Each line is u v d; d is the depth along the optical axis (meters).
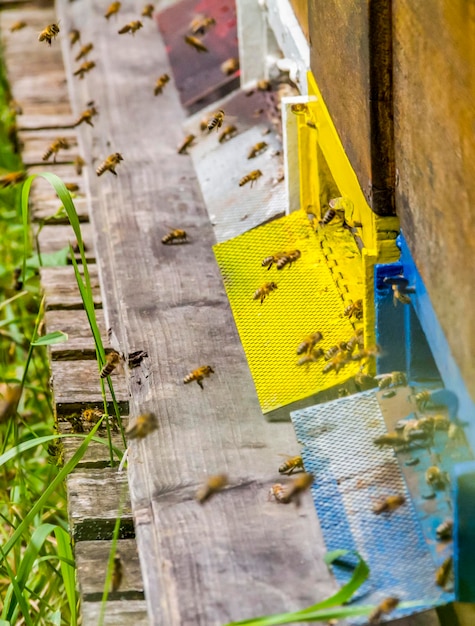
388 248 4.52
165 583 4.04
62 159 8.53
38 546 4.14
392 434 4.19
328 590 3.91
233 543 4.16
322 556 4.05
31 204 7.78
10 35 10.90
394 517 4.08
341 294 5.27
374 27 4.18
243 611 3.87
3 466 5.91
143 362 5.42
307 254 5.61
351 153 4.76
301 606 3.87
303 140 5.75
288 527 4.20
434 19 3.61
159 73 8.99
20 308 7.24
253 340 5.26
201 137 7.60
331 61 5.02
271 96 7.32
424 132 3.85
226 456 4.68
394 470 4.25
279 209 6.31
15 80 10.01
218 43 8.47
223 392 5.12
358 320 5.05
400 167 4.28
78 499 4.88
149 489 4.54
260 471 4.56
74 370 5.86
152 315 5.82
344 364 4.83
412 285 4.32
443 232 3.73
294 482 4.12
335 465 4.38
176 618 3.86
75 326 6.28
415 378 4.71
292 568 4.02
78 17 10.27
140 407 5.09
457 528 3.54
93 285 6.68
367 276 4.59
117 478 4.99
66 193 4.65
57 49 10.59
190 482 4.54
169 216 6.85
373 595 3.82
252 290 5.57
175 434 4.85
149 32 9.74
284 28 6.27
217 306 5.86
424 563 3.88
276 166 6.70
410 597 3.77
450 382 3.82
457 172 3.49
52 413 5.98
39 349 6.64
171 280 6.15
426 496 4.09
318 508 4.23
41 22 11.23
